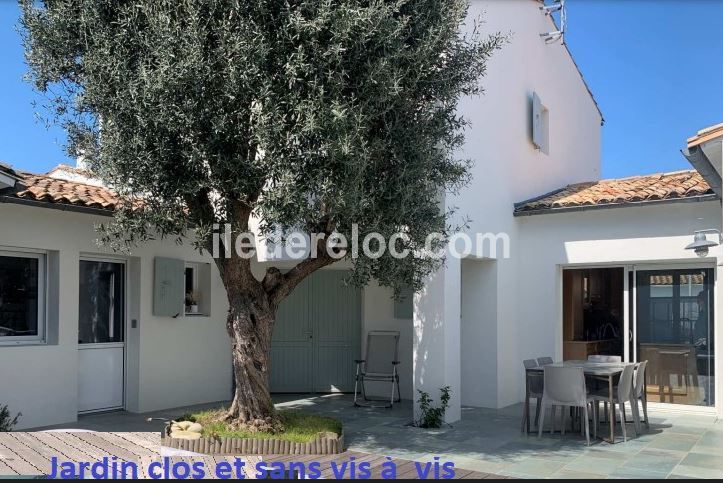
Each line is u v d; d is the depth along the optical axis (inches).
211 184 252.2
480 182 404.2
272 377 479.2
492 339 417.1
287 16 240.7
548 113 521.0
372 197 254.5
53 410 332.8
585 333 438.6
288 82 239.6
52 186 358.9
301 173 238.2
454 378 358.3
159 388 387.5
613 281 428.8
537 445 302.5
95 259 370.6
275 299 297.3
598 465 264.5
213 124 239.6
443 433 329.4
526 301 444.8
